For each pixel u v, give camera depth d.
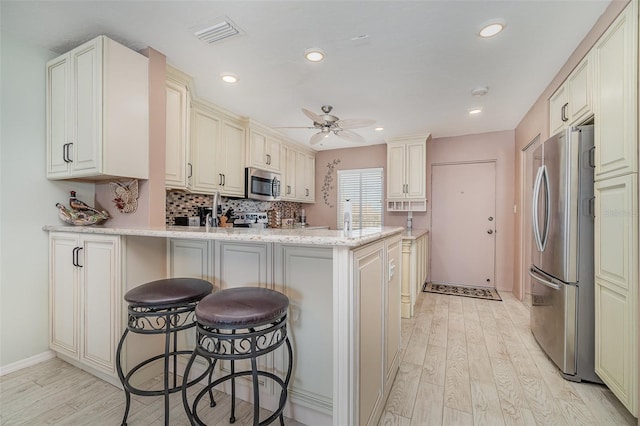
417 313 3.25
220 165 3.31
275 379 1.41
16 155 2.05
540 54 2.17
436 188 4.61
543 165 2.26
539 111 2.95
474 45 2.06
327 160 5.41
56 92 2.12
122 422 1.51
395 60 2.26
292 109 3.36
